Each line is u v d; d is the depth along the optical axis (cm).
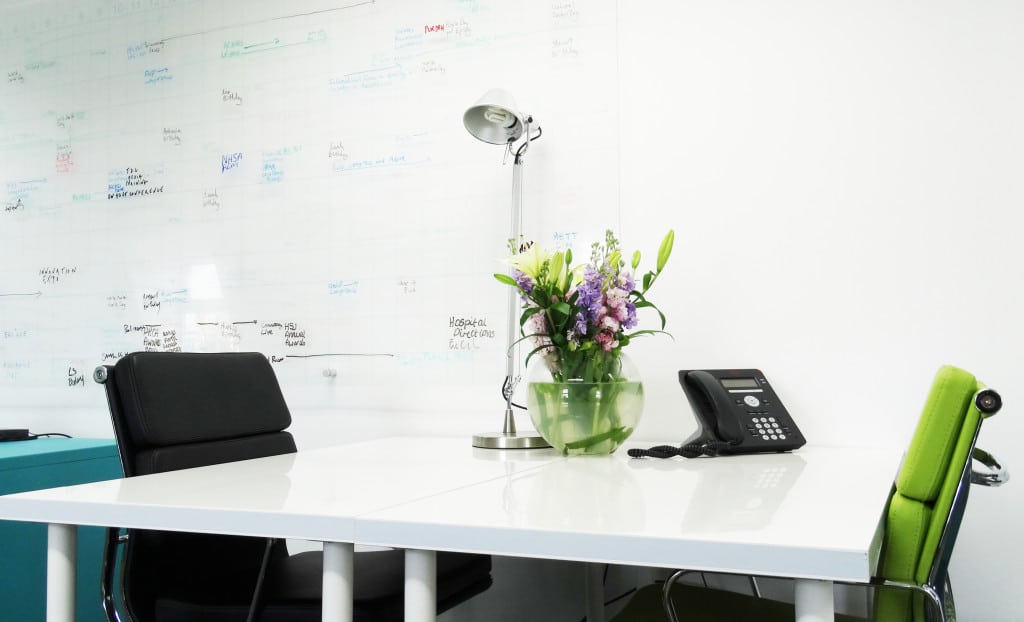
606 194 195
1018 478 158
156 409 139
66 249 261
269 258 232
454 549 83
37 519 106
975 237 164
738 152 184
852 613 168
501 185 206
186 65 248
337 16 228
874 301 171
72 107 264
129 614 127
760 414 158
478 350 206
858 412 171
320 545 221
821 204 177
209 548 142
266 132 235
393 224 218
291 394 226
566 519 85
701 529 79
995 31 164
